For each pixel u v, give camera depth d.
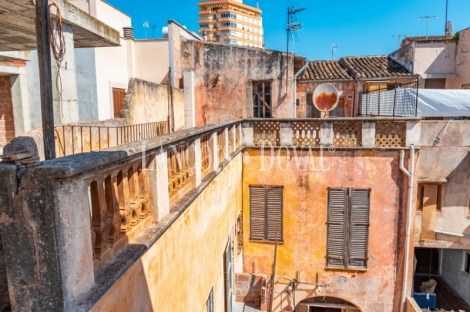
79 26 6.47
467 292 12.77
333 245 10.26
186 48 13.81
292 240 10.48
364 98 13.90
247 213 10.67
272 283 9.49
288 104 13.57
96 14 14.37
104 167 2.73
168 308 4.13
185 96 13.98
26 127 9.65
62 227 2.15
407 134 9.48
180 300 4.61
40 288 2.18
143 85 10.53
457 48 14.76
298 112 14.64
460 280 13.32
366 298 10.26
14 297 2.21
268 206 10.50
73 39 7.18
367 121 9.61
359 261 10.23
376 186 9.82
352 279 10.27
